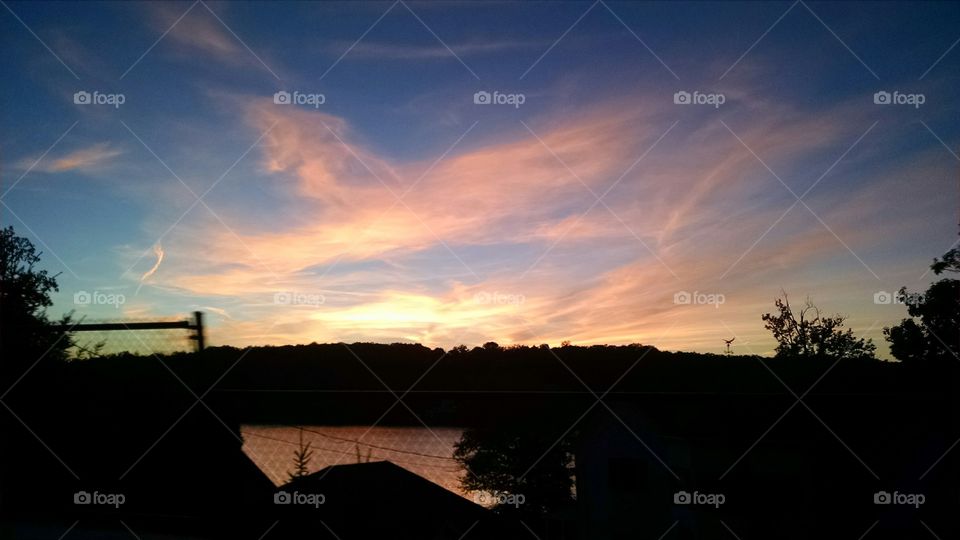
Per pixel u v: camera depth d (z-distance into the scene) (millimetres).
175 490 5680
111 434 5891
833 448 5598
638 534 5066
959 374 6734
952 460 5598
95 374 6043
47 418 5977
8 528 5449
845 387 6234
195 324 6059
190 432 5781
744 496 5359
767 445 5559
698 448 5457
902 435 5738
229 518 5465
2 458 5918
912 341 7453
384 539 5203
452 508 5312
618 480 5199
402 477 5410
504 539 5234
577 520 5211
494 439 5410
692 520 5223
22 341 6113
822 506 5379
